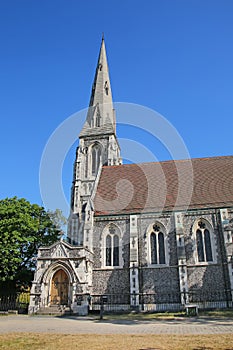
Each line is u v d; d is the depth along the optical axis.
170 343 11.53
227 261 30.78
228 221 32.41
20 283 38.28
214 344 11.17
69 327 18.56
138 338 13.02
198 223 33.78
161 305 30.64
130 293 31.03
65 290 31.00
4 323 21.44
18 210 38.12
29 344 11.77
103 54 63.62
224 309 28.53
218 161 40.62
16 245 35.62
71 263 31.06
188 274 31.44
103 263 33.50
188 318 23.39
